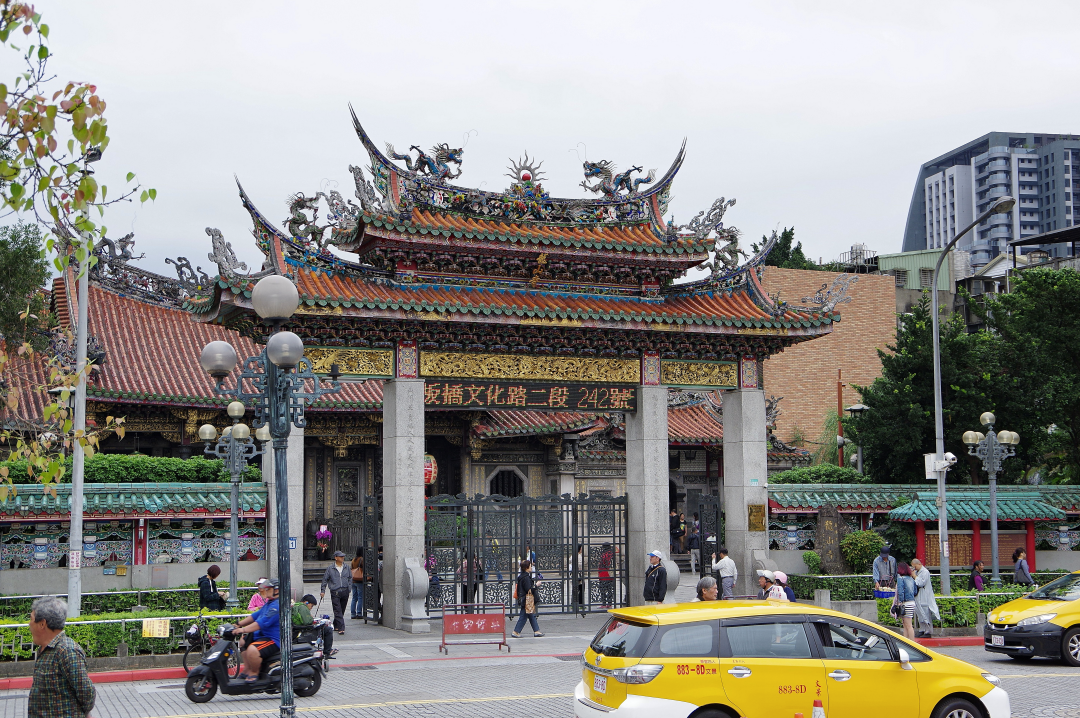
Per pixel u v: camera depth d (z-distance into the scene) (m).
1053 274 36.78
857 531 29.36
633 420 28.62
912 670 12.69
